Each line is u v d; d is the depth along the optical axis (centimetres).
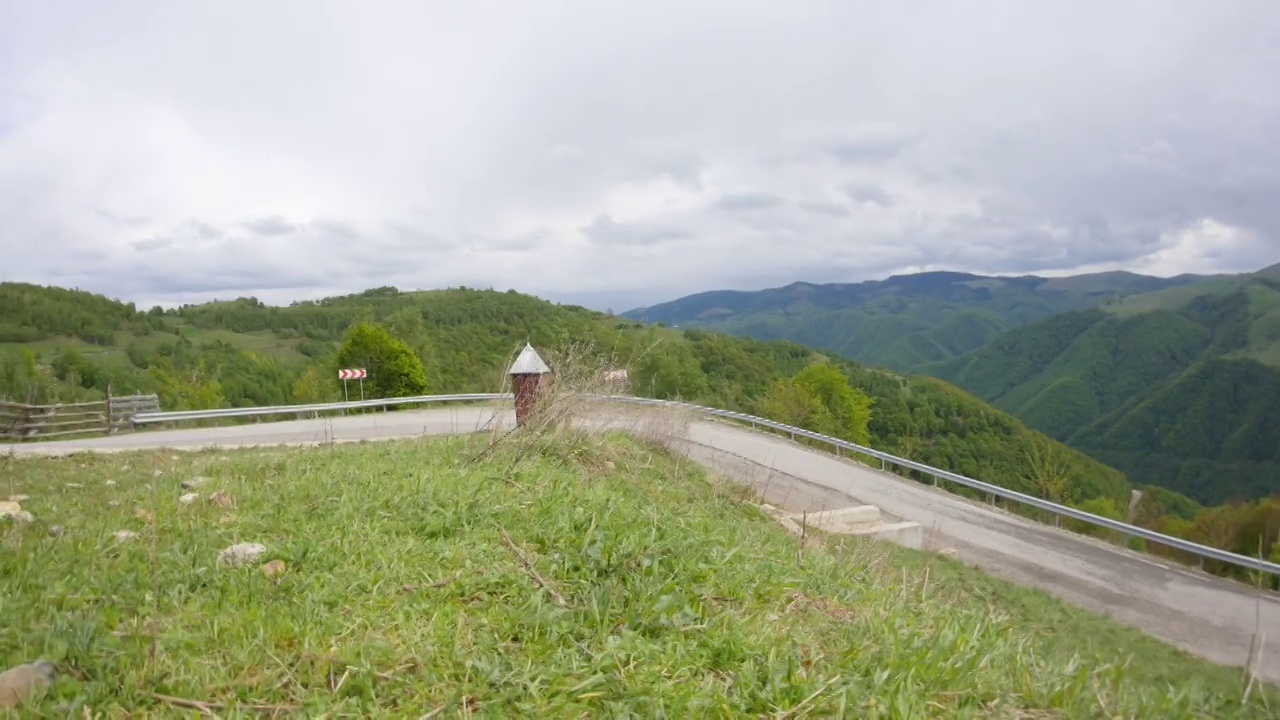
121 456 1272
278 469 813
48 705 264
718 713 302
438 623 367
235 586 399
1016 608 1040
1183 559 1652
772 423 2566
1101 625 1035
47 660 292
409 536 507
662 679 324
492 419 1002
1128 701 370
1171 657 926
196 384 4209
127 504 623
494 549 485
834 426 4441
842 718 299
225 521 539
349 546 477
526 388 1152
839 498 1766
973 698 334
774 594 471
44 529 518
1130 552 1488
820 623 427
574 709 294
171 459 1162
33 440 1925
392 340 3953
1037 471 3406
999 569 1334
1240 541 1902
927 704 318
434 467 749
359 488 634
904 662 354
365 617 368
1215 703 443
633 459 1125
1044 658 439
